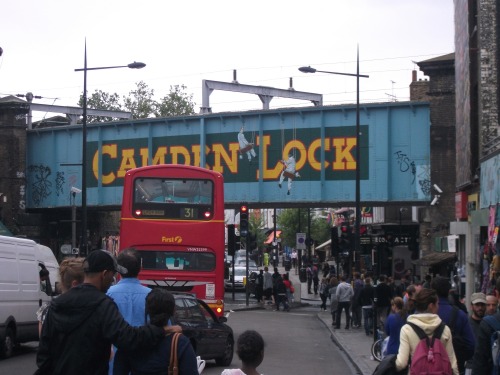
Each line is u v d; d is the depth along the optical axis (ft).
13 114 156.56
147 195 73.61
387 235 175.83
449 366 26.14
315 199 130.52
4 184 156.87
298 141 131.44
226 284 194.39
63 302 20.29
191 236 73.00
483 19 84.23
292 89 160.04
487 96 84.28
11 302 64.75
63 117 221.87
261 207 146.72
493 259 64.85
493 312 32.78
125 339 20.03
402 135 125.90
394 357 26.78
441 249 118.73
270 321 118.32
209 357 60.18
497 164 74.43
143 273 72.43
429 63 123.85
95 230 189.06
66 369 20.08
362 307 94.79
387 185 126.00
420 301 27.09
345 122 128.47
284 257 353.10
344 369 65.26
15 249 66.13
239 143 135.33
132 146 144.36
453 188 123.24
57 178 154.61
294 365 67.21
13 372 56.44
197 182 73.87
